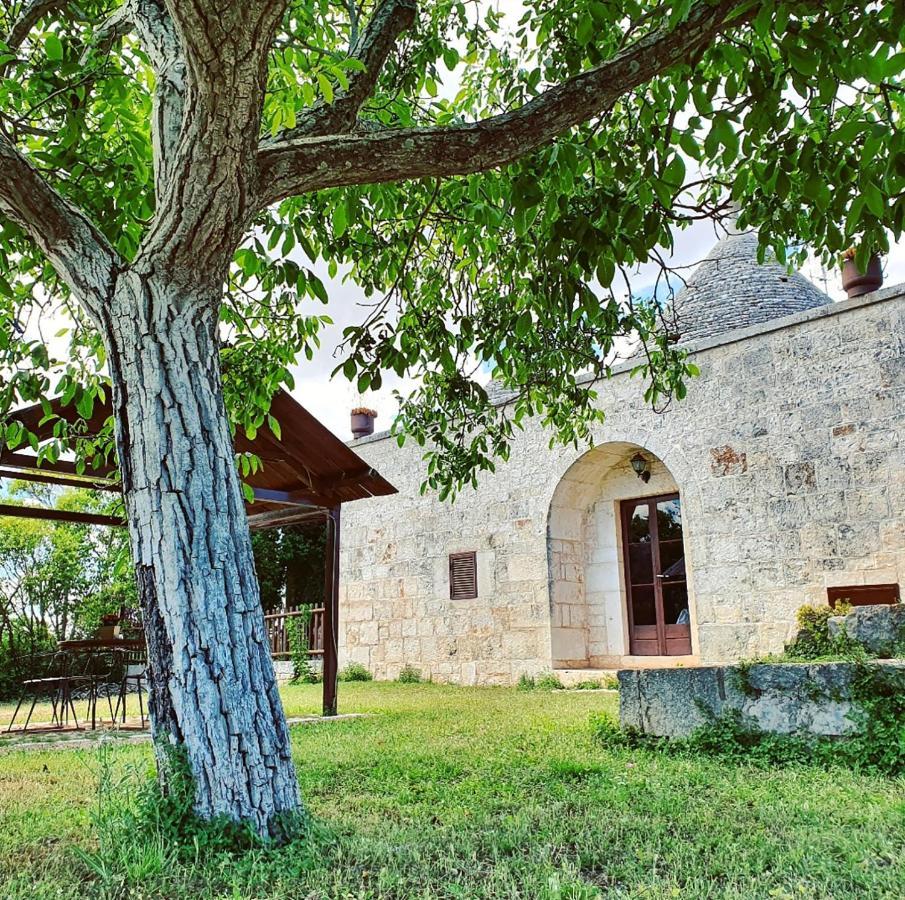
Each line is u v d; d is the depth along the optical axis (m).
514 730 6.06
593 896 2.27
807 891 2.27
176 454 2.98
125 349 3.07
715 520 9.30
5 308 4.63
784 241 4.02
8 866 2.72
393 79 4.82
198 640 2.84
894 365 8.21
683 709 4.87
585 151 3.35
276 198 3.12
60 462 6.45
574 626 11.35
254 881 2.41
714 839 2.85
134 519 2.99
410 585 12.76
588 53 3.47
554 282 3.31
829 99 2.68
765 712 4.55
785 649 5.74
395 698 9.56
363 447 13.89
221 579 2.94
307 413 7.62
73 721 8.20
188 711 2.80
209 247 3.09
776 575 8.73
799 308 10.28
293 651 13.27
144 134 4.30
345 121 3.55
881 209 2.55
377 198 4.50
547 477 11.37
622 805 3.44
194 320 3.15
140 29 3.50
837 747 4.22
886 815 3.13
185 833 2.71
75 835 3.16
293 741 5.82
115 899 2.36
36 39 4.30
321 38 4.25
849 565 8.23
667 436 9.91
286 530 19.62
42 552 15.80
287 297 5.17
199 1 2.37
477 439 5.98
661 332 6.73
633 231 3.00
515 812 3.40
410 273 5.52
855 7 2.65
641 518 11.55
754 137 2.98
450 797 3.73
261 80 2.68
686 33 2.75
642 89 4.05
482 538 11.95
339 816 3.32
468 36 5.12
